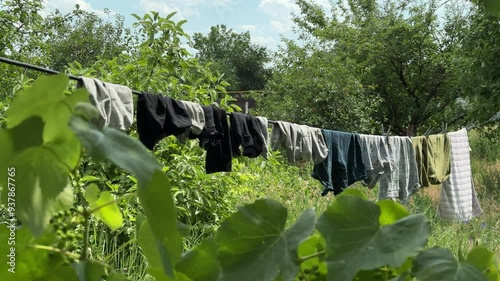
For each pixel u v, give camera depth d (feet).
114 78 15.40
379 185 17.42
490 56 25.95
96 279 2.14
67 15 31.50
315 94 38.45
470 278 2.28
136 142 1.81
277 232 2.58
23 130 1.66
